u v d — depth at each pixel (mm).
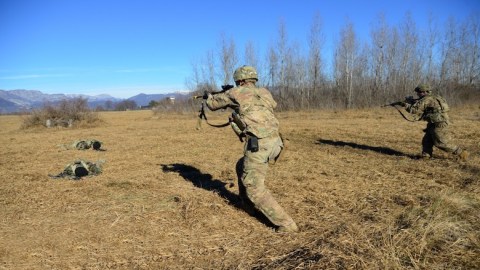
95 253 4035
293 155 9492
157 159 9766
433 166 7730
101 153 11312
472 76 35531
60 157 10781
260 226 4664
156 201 5781
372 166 7918
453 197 5098
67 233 4590
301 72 37719
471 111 24922
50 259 3920
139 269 3689
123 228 4680
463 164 7770
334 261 3541
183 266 3717
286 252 3910
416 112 8445
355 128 16047
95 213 5289
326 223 4656
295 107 36688
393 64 35344
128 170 8359
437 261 3529
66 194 6363
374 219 4664
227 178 7250
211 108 5129
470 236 3973
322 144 11648
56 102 27594
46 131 23766
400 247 3730
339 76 37312
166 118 34938
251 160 4641
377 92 35531
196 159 9555
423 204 5152
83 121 26453
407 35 34906
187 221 4828
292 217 4918
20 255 4020
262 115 4770
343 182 6570
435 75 35375
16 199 6156
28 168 9180
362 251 3721
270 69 38656
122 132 19375
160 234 4473
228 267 3654
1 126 32469
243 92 4875
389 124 17578
